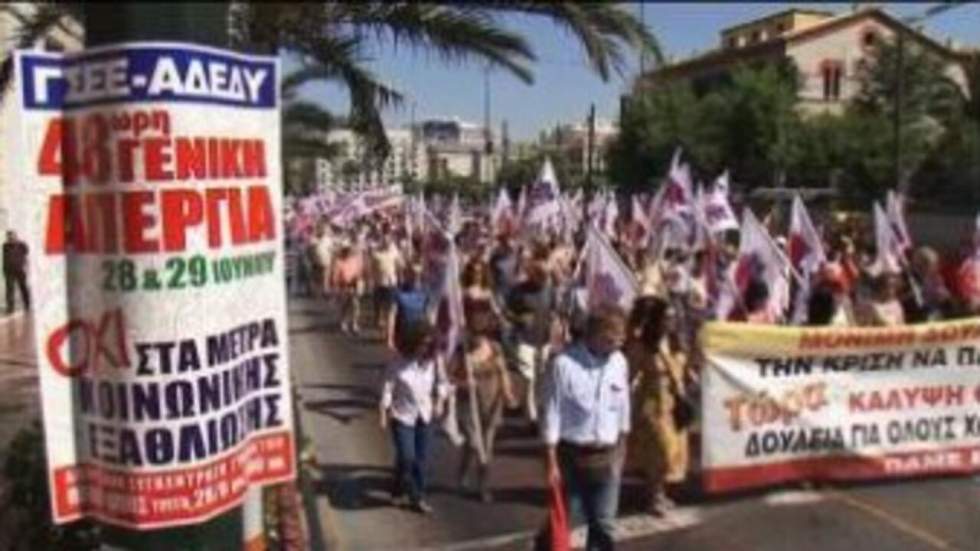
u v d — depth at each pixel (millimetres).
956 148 52562
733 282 16500
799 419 11508
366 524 10945
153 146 5387
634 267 20109
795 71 46312
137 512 5500
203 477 5551
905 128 52312
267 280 5867
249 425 5848
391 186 34469
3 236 28406
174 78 5391
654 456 10734
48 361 5512
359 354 22297
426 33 8328
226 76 5582
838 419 11609
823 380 11539
